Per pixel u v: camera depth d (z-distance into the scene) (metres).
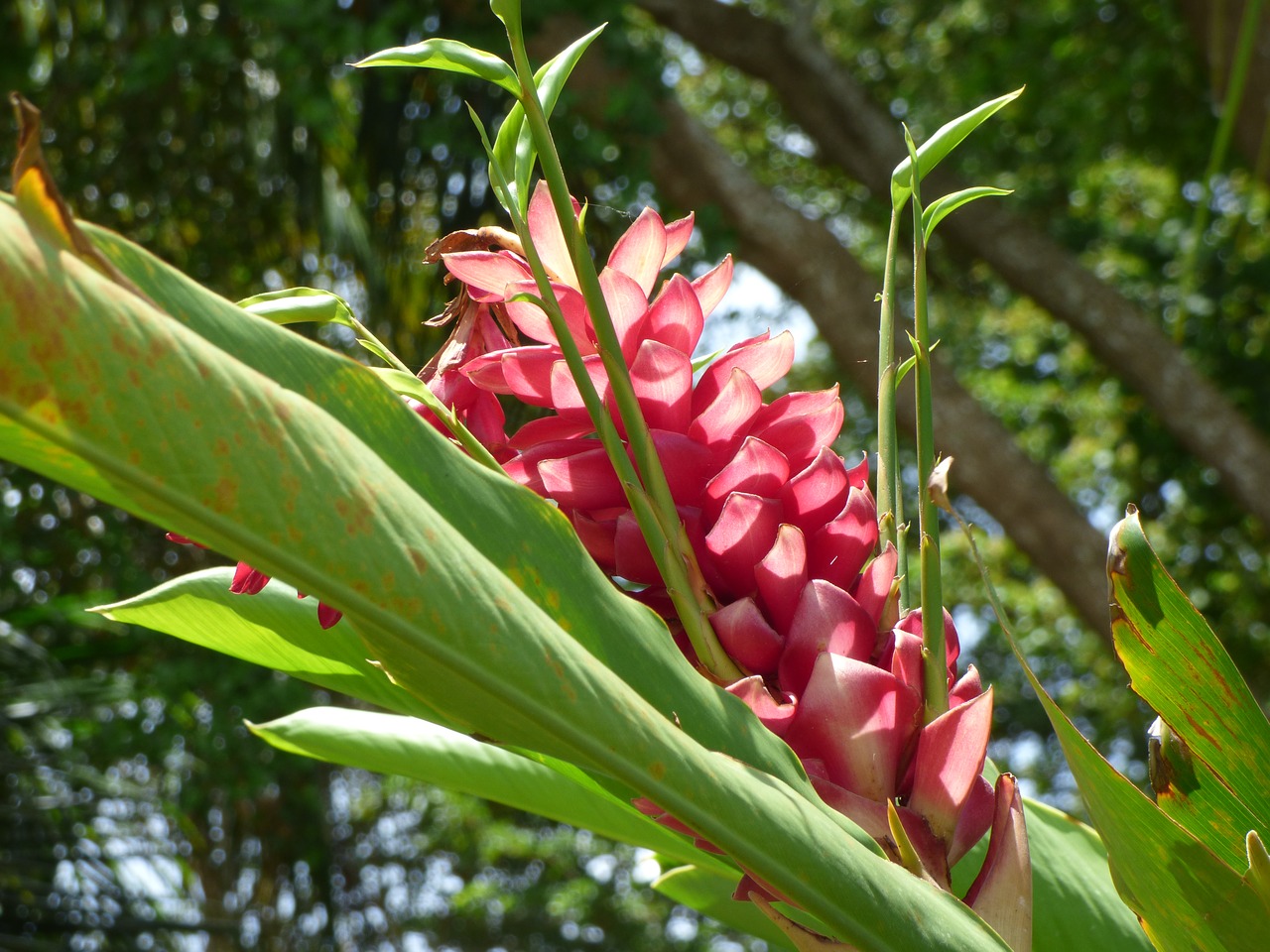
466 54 0.57
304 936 4.05
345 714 0.79
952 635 0.63
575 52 0.61
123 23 3.30
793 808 0.54
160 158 3.45
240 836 4.02
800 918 0.60
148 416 0.46
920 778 0.59
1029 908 0.59
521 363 0.62
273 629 0.72
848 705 0.59
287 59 3.02
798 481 0.61
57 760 2.88
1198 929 0.59
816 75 4.12
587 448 0.62
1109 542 0.64
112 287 0.46
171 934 2.97
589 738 0.51
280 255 3.57
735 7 4.20
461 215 3.07
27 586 3.63
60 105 3.45
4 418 0.46
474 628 0.50
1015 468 3.73
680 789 0.52
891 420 0.65
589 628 0.55
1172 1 3.66
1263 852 0.57
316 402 0.53
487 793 0.79
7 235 0.44
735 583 0.62
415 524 0.50
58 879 2.77
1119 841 0.58
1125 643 0.64
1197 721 0.64
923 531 0.61
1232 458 3.72
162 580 3.59
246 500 0.47
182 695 3.29
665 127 3.36
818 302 3.78
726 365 0.64
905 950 0.54
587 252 0.58
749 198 3.75
